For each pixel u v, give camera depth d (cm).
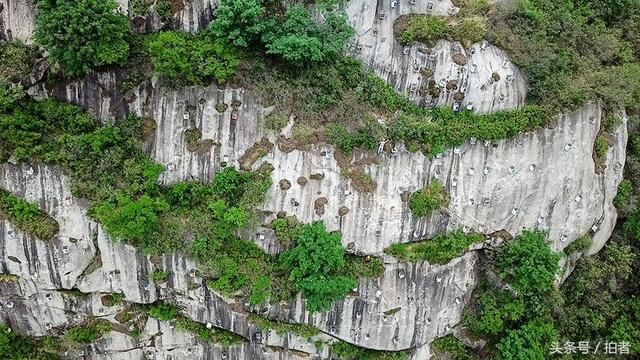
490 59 2075
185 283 2077
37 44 1916
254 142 2036
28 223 1980
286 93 1991
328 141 2006
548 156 2128
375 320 2134
